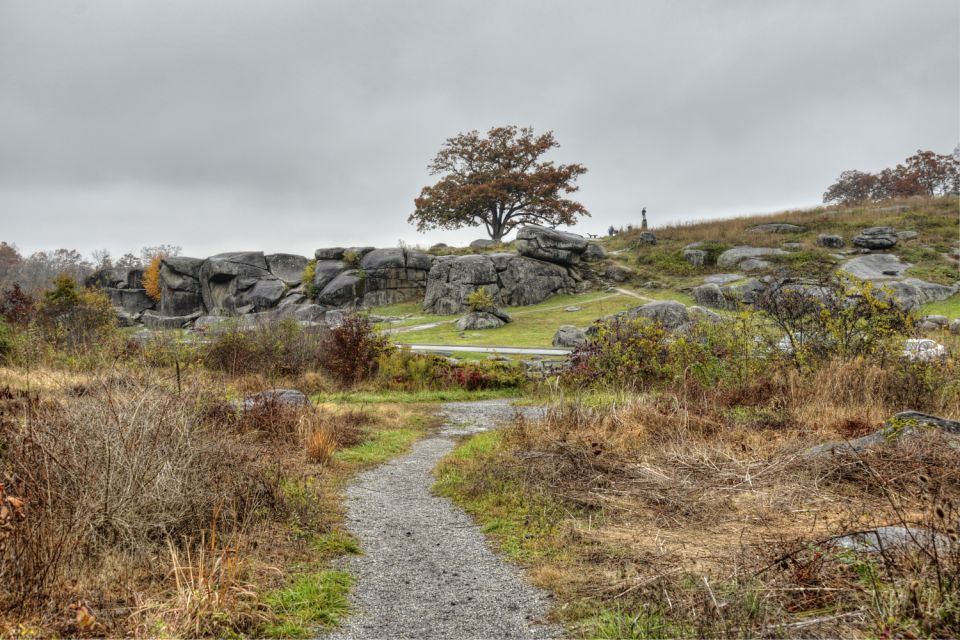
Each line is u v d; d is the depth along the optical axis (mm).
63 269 97250
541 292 40156
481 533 6172
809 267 34562
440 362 21094
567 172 58250
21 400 6367
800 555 4496
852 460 6367
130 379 6934
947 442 6559
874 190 81625
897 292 30250
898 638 3234
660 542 5227
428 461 9930
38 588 3961
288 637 3930
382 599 4613
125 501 5086
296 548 5484
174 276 49188
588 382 16297
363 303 44250
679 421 9445
